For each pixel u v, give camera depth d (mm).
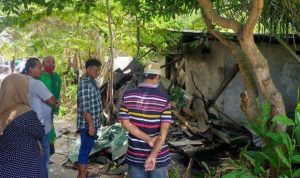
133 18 8836
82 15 8391
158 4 6227
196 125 7391
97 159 6559
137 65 9484
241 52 4617
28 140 3166
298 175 3535
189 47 9320
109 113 8594
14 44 12742
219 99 8516
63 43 10891
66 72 12781
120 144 6566
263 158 3902
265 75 3844
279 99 3920
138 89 3721
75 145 7332
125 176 5879
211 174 4598
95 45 11141
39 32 11055
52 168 6375
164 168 3809
